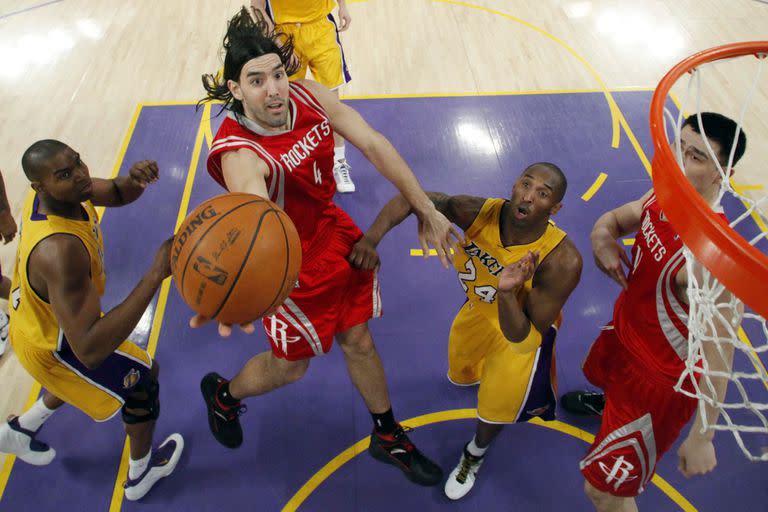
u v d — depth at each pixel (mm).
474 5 6770
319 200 2383
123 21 6535
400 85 5633
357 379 2811
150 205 4539
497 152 4898
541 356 2590
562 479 3143
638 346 2479
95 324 2053
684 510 3000
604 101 5371
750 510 2990
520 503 3062
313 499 3096
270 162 2111
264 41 2021
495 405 2658
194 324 1808
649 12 6531
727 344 2059
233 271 1677
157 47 6137
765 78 5566
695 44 6043
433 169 4762
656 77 5637
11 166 4840
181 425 3391
